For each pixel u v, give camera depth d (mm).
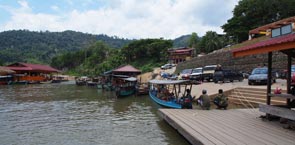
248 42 40219
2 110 20266
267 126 9250
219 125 9664
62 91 39125
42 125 14492
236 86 21781
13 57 120812
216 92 20047
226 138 7773
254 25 51969
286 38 8250
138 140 10852
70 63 111688
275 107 9250
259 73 23031
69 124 14664
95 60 92875
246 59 32875
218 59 39312
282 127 9023
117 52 90062
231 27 56969
